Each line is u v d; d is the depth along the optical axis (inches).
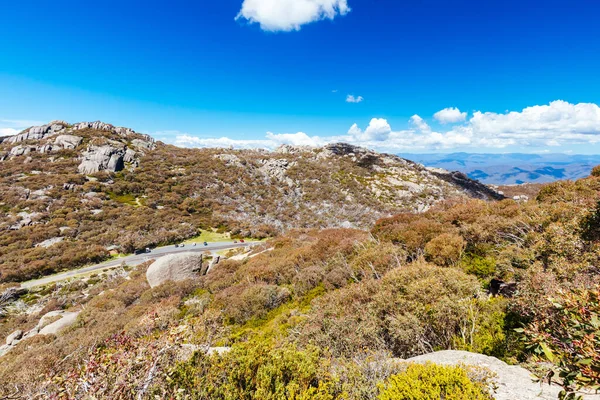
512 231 528.7
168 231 2118.6
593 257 255.6
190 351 175.2
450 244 515.5
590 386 94.3
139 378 132.7
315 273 674.2
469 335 265.4
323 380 174.7
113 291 1059.3
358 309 352.8
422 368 150.3
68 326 781.9
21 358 554.6
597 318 96.7
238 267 1049.5
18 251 1636.3
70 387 124.0
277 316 554.9
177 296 818.8
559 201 579.5
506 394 164.9
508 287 358.3
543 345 112.1
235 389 158.4
